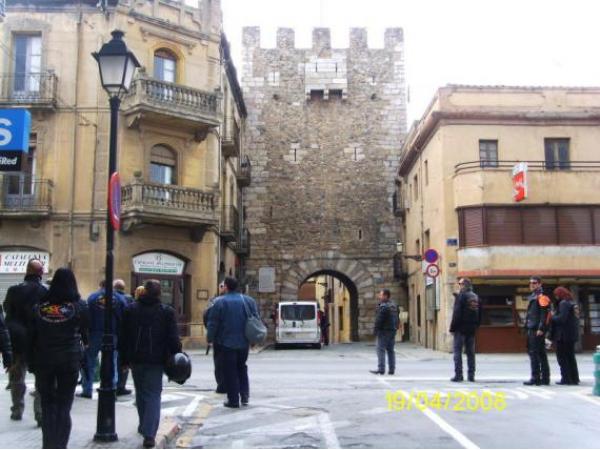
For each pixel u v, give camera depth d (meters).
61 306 6.93
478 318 14.20
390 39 39.72
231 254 33.81
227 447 7.84
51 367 6.82
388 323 15.95
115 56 8.56
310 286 74.31
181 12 27.17
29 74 24.78
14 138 14.57
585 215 25.30
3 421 9.12
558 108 26.89
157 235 25.52
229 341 10.64
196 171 26.81
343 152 38.75
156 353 7.70
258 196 38.19
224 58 30.08
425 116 30.20
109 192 8.27
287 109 39.03
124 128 25.11
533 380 13.52
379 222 38.19
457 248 25.88
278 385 13.62
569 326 13.66
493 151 26.77
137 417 9.53
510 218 25.22
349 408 10.47
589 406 10.57
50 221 24.47
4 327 8.16
